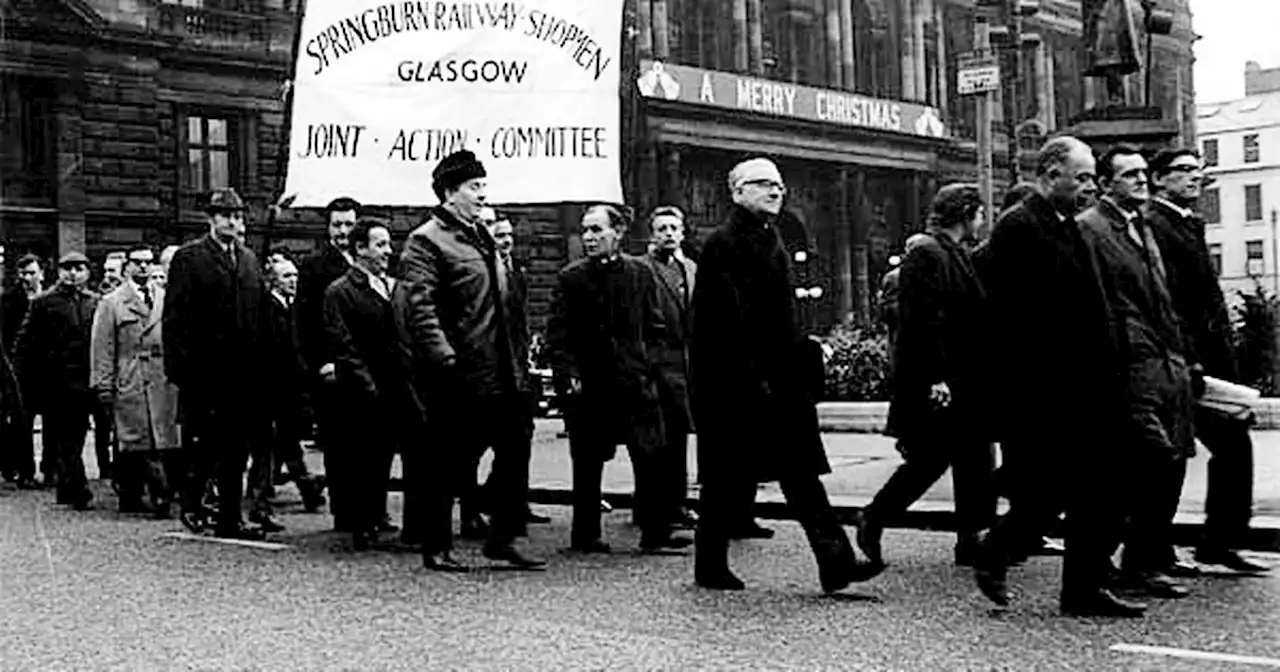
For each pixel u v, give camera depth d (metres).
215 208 12.38
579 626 8.18
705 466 9.27
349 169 12.36
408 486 11.76
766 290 9.00
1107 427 8.11
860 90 71.38
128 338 14.49
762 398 9.01
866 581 9.52
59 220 43.03
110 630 8.25
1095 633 7.78
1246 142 114.88
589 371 11.32
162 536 12.55
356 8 12.38
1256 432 21.88
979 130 18.95
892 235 66.56
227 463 12.39
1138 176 8.65
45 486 17.73
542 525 13.22
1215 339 9.50
